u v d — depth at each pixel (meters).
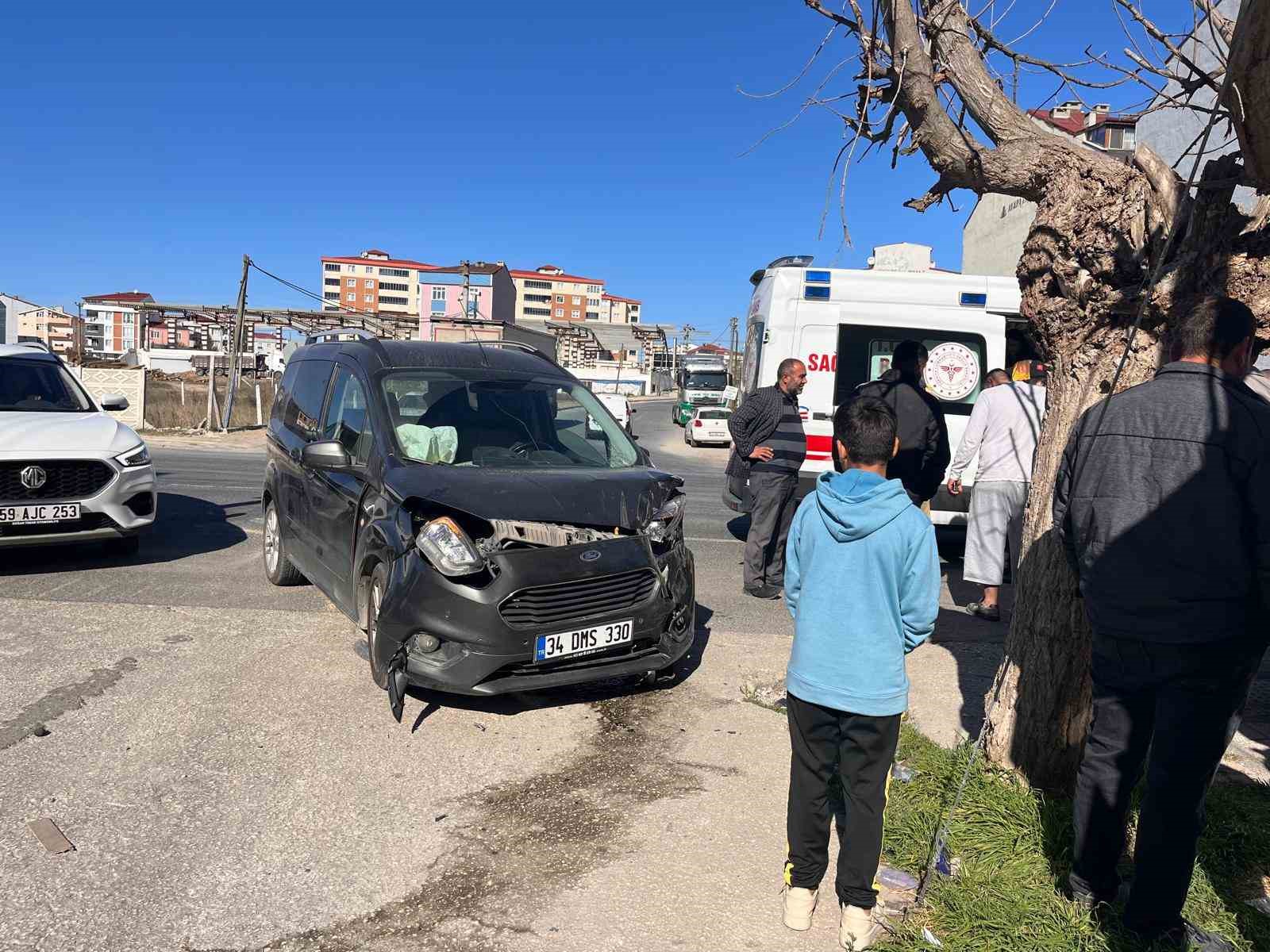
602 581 4.42
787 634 6.09
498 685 4.20
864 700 2.66
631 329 72.19
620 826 3.46
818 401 8.93
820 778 2.79
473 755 4.04
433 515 4.42
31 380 7.99
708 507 12.81
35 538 6.81
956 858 3.22
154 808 3.49
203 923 2.79
